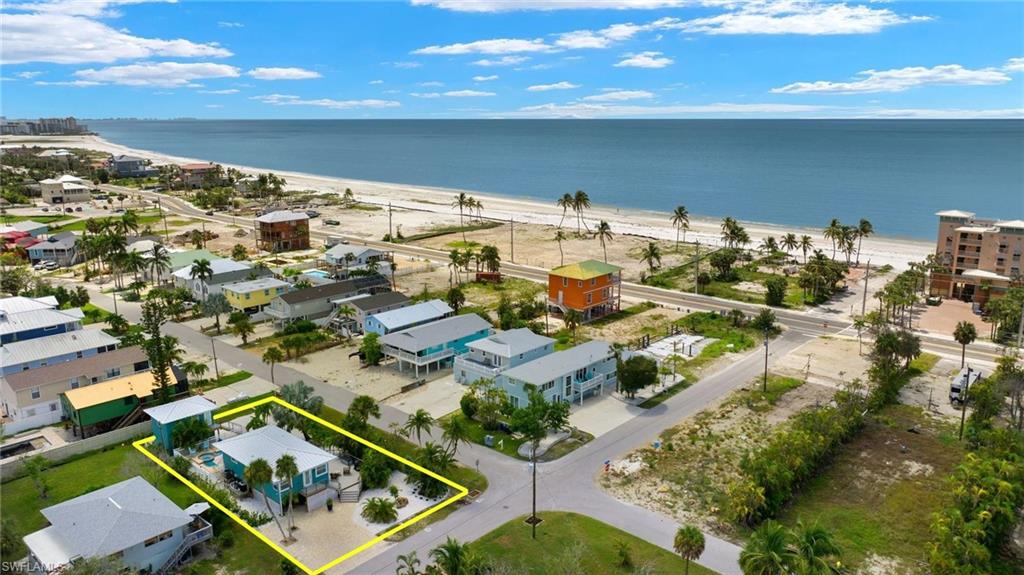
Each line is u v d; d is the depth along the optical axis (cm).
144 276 13850
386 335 9338
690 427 7300
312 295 11200
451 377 8838
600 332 10706
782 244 16562
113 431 7075
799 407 7806
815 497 5928
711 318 11306
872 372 8306
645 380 7925
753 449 6762
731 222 16288
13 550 5116
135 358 8300
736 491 5500
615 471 6359
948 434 7112
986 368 8994
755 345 10044
